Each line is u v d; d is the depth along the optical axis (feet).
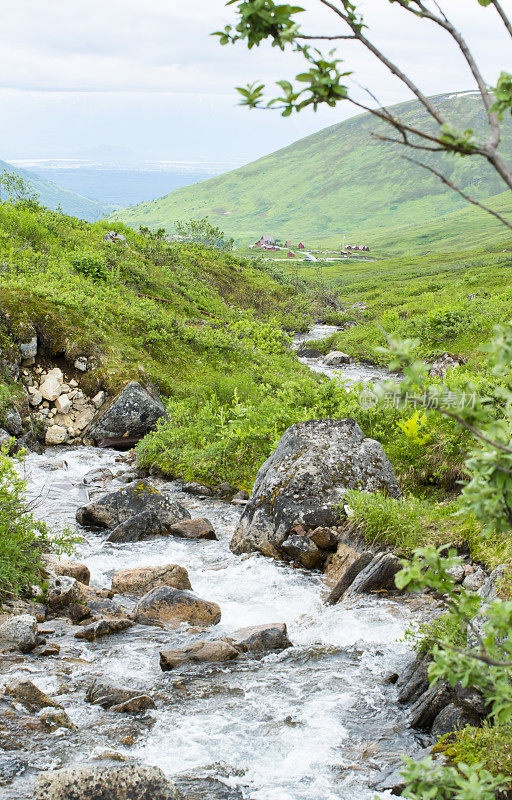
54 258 99.60
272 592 31.55
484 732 17.25
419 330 92.94
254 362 88.63
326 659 24.50
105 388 65.21
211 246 215.10
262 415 55.21
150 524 40.45
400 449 45.52
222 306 131.64
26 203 126.00
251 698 21.59
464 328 85.61
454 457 43.21
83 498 47.06
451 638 20.85
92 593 29.96
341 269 400.88
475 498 8.73
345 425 39.27
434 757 17.03
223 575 33.86
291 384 60.59
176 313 107.34
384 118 7.72
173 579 31.94
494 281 150.51
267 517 36.68
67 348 66.80
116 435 62.75
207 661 24.21
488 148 7.47
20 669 22.52
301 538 34.68
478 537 28.78
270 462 39.22
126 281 109.81
